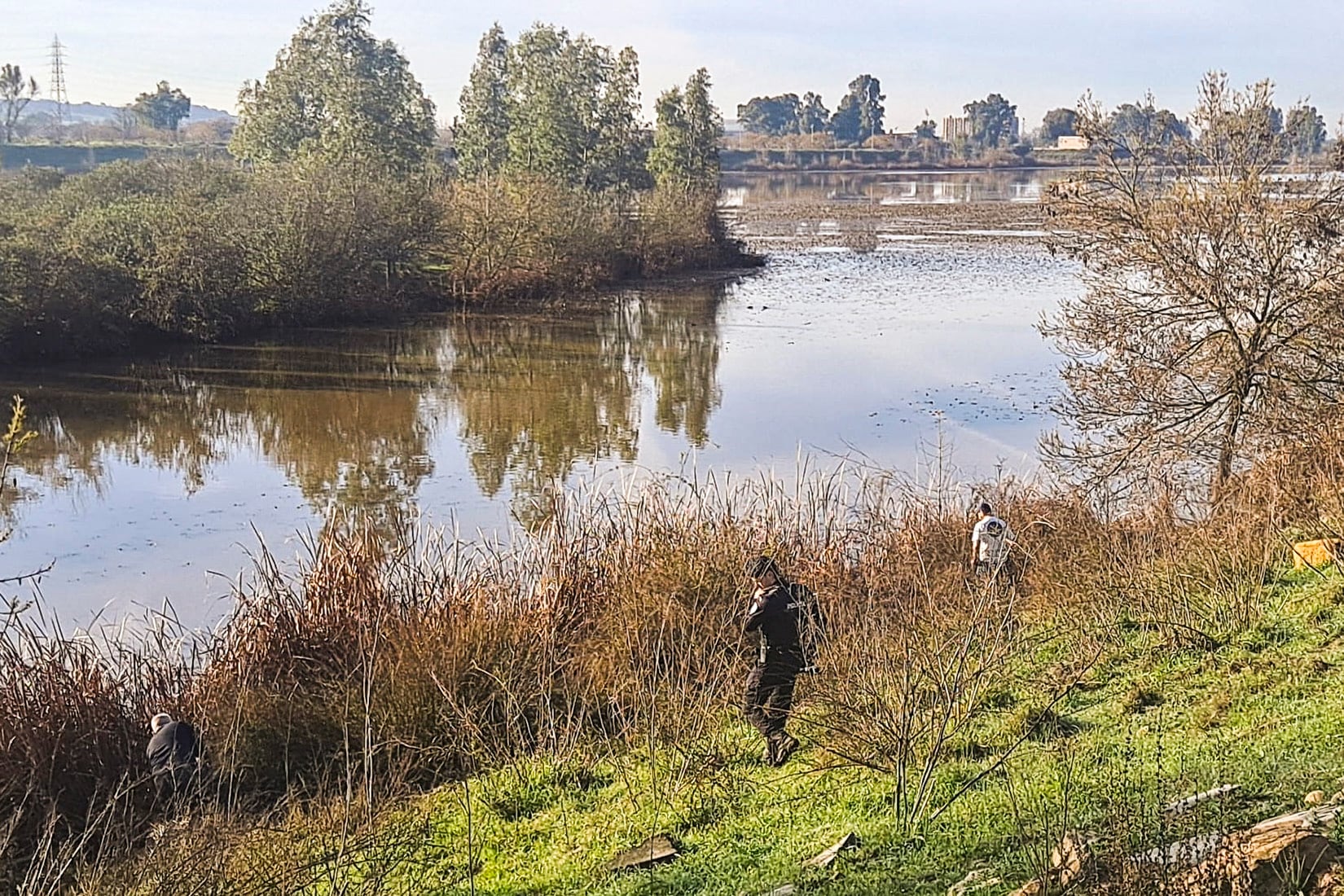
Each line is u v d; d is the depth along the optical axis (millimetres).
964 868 6402
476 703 10656
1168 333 20141
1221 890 4969
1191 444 19844
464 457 26375
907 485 18688
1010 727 8891
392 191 52969
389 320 49438
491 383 35219
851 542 14688
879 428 28203
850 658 9281
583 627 12117
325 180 51375
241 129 81438
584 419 30094
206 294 43875
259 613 11758
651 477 22672
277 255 46469
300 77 79938
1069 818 6469
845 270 63656
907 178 175625
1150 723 8711
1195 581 12117
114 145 116750
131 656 11805
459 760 10312
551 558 13109
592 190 75625
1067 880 5418
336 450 27203
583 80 80562
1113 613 11609
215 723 10625
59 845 9000
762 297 54156
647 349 41094
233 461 26234
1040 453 23500
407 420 30250
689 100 86000
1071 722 9078
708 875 7148
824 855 6984
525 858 8078
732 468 24672
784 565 13094
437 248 55094
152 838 8070
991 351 38469
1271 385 19047
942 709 8469
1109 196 20266
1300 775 6625
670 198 68812
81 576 18641
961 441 26500
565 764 9680
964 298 52125
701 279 61969
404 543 14000
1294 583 12391
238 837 7727
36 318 38406
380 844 8086
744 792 8633
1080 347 29141
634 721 10273
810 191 141375
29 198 52000
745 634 9875
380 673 10750
